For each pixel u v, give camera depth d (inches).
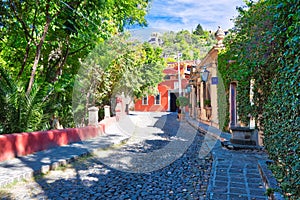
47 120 302.8
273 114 150.7
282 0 111.0
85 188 163.2
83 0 278.7
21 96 267.0
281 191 117.2
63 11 285.0
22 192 154.5
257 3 203.2
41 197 146.5
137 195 149.6
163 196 147.4
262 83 209.5
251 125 278.4
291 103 103.0
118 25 385.1
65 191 157.2
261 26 175.8
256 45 182.5
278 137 132.0
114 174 196.2
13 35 333.7
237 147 254.4
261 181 157.2
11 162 212.8
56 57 368.2
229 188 145.9
